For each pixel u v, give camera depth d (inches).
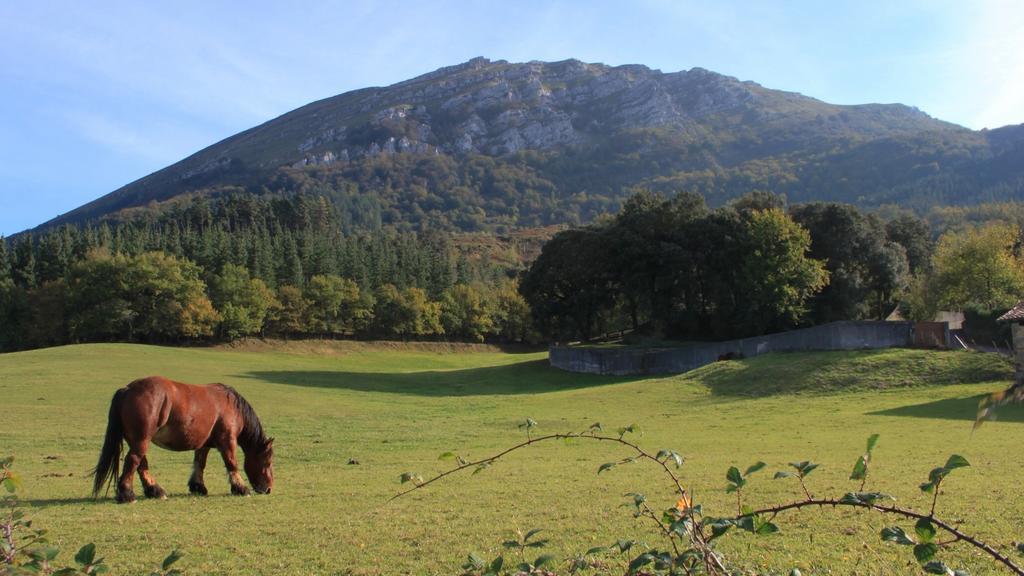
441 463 737.0
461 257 5866.1
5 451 808.9
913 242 2714.1
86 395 1448.1
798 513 410.3
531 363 2465.6
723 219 2266.2
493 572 158.2
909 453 684.7
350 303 3796.8
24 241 3452.3
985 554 310.3
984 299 2117.4
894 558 310.8
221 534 401.1
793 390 1389.0
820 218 2308.1
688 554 147.3
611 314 2972.4
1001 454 657.6
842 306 2265.0
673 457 165.0
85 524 427.2
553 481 582.9
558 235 2507.4
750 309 2105.1
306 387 1865.2
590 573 282.4
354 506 493.4
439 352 4018.2
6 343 3097.9
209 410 546.0
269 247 3991.1
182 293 3120.1
